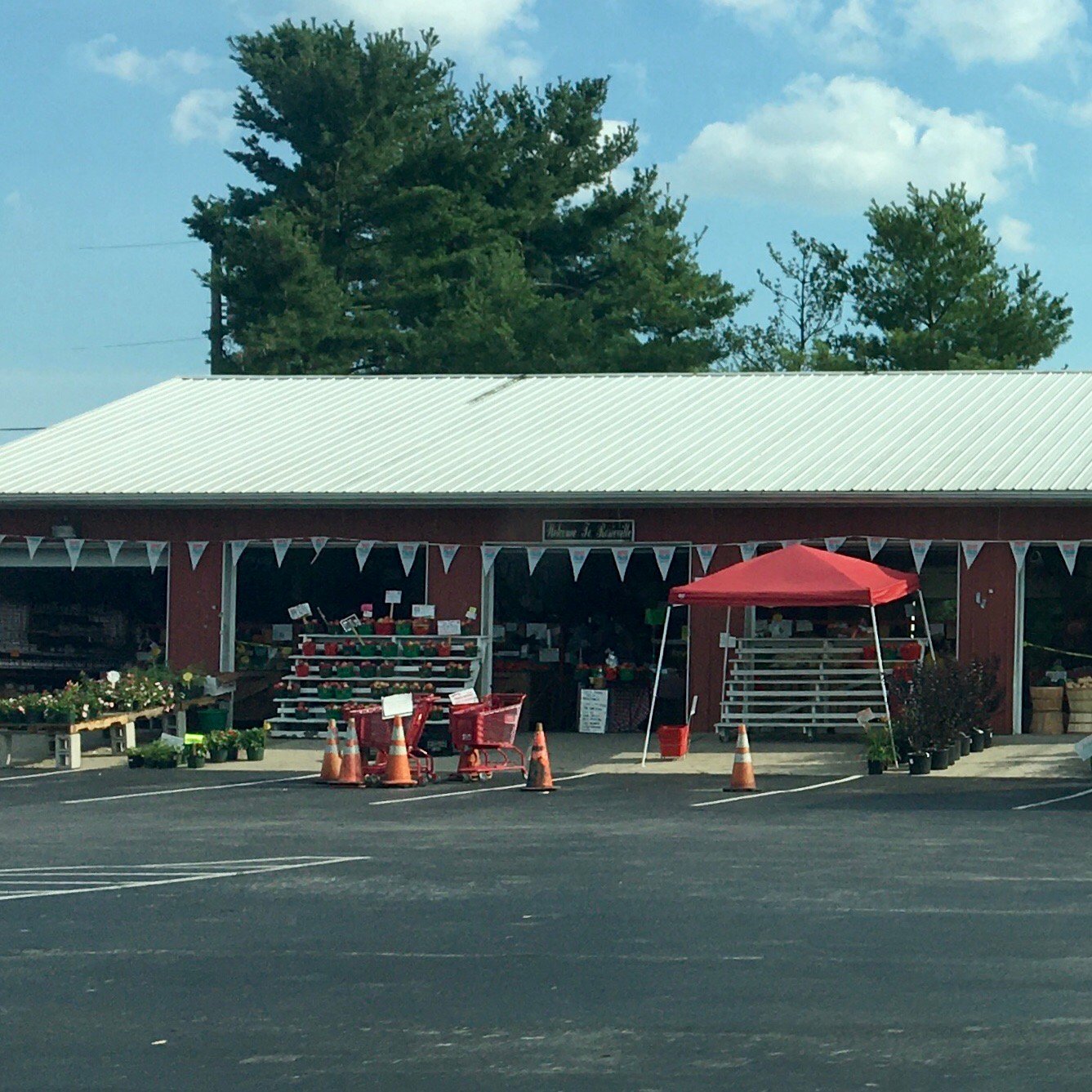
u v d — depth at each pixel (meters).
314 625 25.66
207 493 25.75
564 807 17.42
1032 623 24.55
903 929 10.33
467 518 25.58
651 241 52.62
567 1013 8.34
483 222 53.16
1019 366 47.50
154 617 29.55
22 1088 7.20
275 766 22.27
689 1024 8.09
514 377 32.47
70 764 22.44
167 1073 7.39
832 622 25.61
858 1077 7.19
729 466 25.23
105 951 9.95
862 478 24.03
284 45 52.09
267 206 50.19
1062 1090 6.99
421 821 16.30
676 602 21.59
